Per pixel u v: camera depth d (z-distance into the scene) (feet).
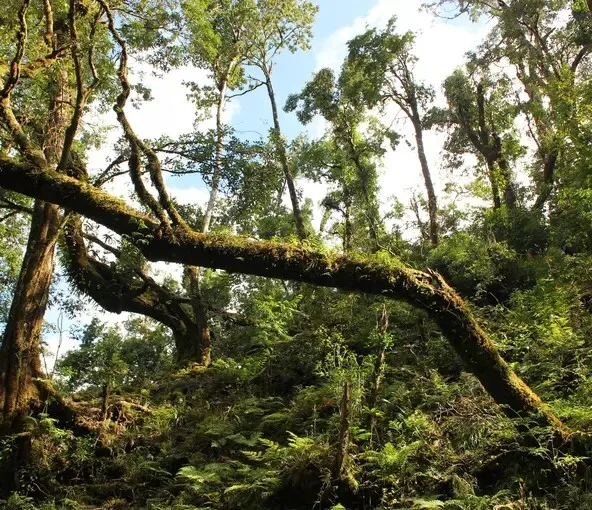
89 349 52.29
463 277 39.93
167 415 31.83
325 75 69.00
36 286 32.17
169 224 18.86
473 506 15.37
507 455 17.54
